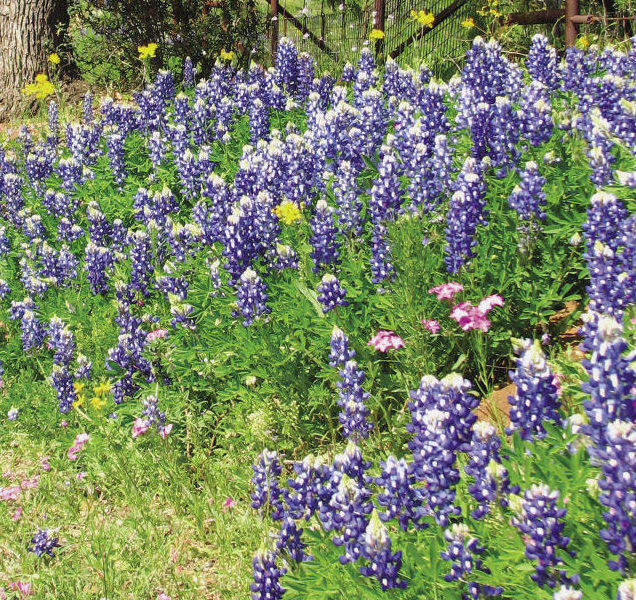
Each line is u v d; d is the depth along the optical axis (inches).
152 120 327.6
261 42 556.7
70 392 195.5
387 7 503.2
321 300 163.6
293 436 167.5
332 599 103.4
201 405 184.7
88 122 436.5
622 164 189.5
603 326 92.4
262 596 105.9
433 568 93.6
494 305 175.2
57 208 292.2
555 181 193.3
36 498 175.5
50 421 199.0
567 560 88.3
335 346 141.2
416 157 192.7
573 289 190.9
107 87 557.9
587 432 88.7
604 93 234.2
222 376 183.8
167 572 146.3
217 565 145.3
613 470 82.5
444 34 478.0
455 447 100.7
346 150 226.1
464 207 169.5
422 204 191.0
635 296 135.5
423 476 101.0
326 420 172.2
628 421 85.5
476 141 208.4
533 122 202.2
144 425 171.2
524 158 205.2
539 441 103.1
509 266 182.7
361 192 205.5
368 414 157.5
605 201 154.7
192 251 218.8
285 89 354.9
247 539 146.2
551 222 188.2
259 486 131.2
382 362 175.0
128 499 163.8
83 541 158.4
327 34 540.7
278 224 200.8
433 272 177.9
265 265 195.3
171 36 536.4
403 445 152.3
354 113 231.5
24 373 224.4
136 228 277.0
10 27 552.7
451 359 172.9
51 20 566.6
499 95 270.4
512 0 456.1
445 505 100.0
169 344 195.5
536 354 101.3
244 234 180.4
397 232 172.9
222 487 160.7
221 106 312.5
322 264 182.2
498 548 96.6
